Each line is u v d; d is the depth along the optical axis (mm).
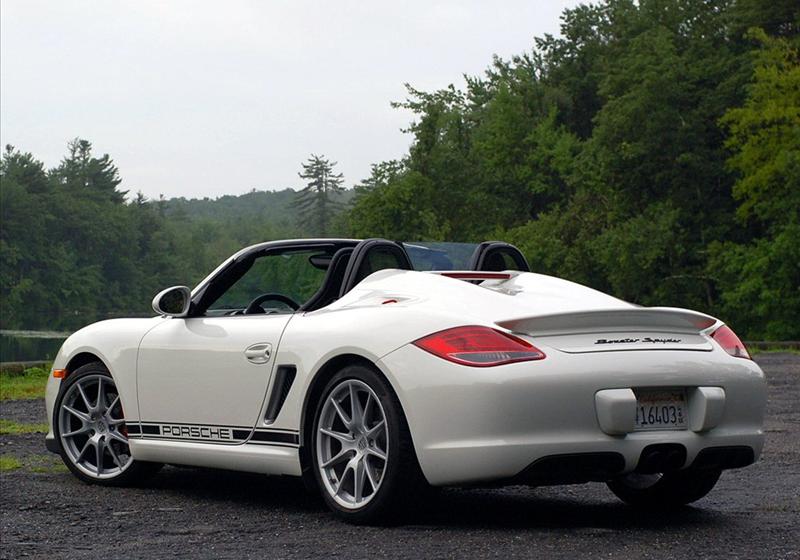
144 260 198000
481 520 5023
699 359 4859
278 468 5371
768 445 8211
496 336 4672
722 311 55156
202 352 5781
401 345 4824
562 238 63812
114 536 4746
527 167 70938
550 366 4594
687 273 56406
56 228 177375
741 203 57062
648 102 57062
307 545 4457
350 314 5203
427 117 67125
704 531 4711
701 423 4789
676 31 63938
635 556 4148
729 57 59781
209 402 5730
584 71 80688
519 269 6062
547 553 4211
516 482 4617
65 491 6074
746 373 4984
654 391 4758
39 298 167875
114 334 6320
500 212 70562
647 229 55781
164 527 4953
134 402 6129
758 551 4254
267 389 5434
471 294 5066
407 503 4832
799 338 49875
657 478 5457
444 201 67625
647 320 4895
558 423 4574
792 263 49719
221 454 5641
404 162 67750
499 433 4543
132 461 6168
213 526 4965
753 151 50594
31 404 12680
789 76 49906
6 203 166375
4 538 4711
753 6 58531
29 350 81812
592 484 6320
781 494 5855
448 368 4648
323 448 5129
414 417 4711
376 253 5598
